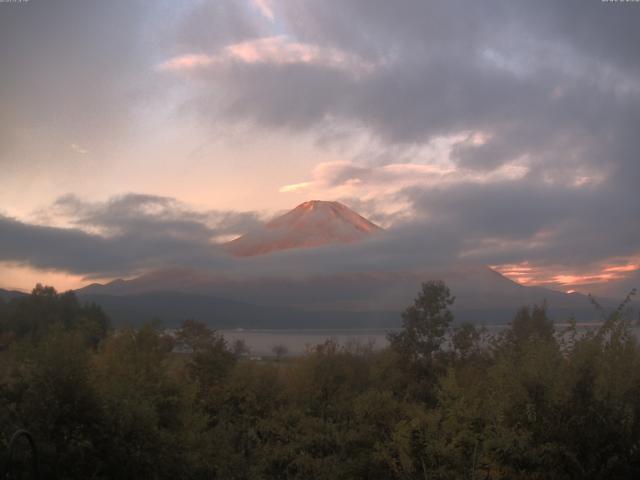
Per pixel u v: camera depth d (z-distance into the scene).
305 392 19.69
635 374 8.42
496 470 8.34
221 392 19.34
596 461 7.80
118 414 8.88
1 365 9.16
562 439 7.97
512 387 8.55
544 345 8.98
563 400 8.12
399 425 10.07
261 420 16.80
